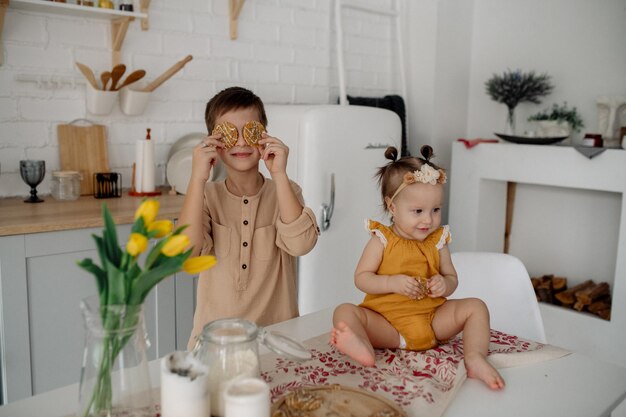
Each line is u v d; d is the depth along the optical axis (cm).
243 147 138
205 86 296
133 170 265
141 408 84
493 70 375
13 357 198
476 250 348
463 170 348
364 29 366
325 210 269
